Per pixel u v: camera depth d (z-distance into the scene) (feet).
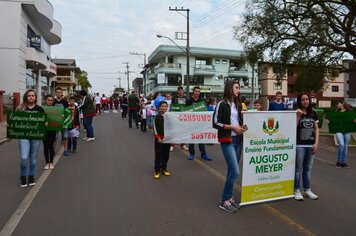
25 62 108.88
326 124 82.02
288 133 20.79
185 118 33.81
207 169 30.83
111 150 41.14
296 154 21.61
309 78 83.46
